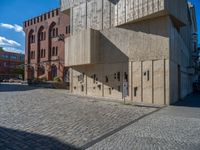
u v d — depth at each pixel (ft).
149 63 69.21
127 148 23.39
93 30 82.38
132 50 73.87
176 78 75.46
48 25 173.88
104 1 83.61
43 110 46.03
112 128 32.30
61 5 106.52
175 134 29.48
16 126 31.40
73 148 22.94
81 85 93.30
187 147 24.13
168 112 48.83
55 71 168.45
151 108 55.16
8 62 296.10
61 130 30.04
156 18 68.13
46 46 175.94
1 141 24.40
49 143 24.26
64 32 156.15
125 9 74.43
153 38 68.59
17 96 71.36
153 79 68.03
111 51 80.43
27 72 192.75
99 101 67.15
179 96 80.84
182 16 76.07
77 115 41.81
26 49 194.49
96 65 85.87
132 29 74.13
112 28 80.43
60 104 56.54
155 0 64.23
